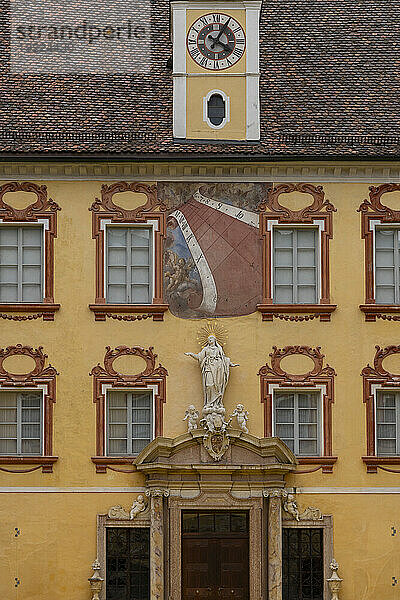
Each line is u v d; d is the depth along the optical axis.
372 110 63.53
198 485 59.47
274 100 63.88
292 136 62.03
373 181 62.00
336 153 61.09
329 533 59.88
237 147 61.38
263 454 59.44
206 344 60.72
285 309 60.94
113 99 63.72
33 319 60.59
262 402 60.62
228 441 59.47
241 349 60.84
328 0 69.69
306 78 65.19
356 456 60.44
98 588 58.81
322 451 60.50
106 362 60.50
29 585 59.00
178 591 58.91
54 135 61.34
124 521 59.56
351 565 59.78
